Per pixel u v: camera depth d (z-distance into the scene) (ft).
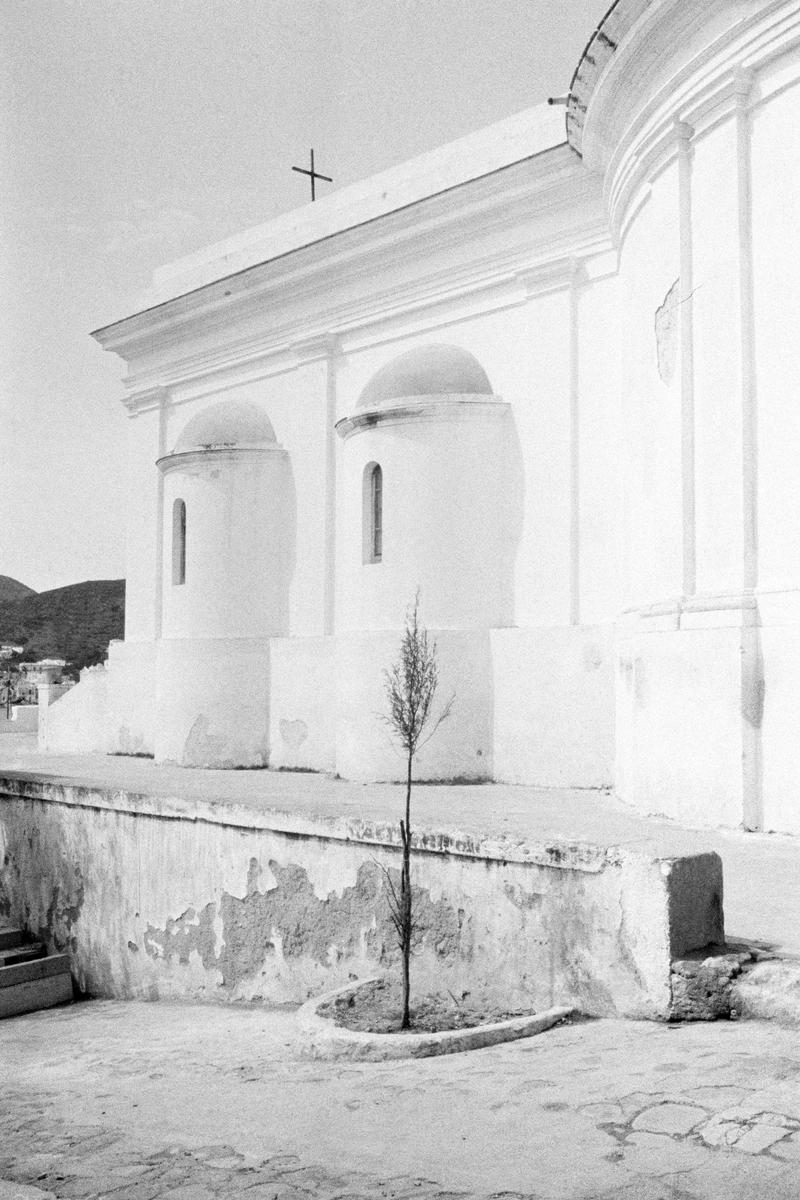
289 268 48.42
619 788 34.06
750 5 26.66
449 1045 16.17
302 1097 14.71
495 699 39.96
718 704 26.86
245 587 49.73
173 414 56.49
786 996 14.88
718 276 28.14
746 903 19.08
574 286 39.01
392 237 44.16
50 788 32.53
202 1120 14.47
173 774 44.04
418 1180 10.96
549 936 17.88
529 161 38.70
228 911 25.85
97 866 30.50
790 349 26.22
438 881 20.02
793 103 26.30
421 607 40.70
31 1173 13.08
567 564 38.60
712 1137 11.23
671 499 29.94
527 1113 12.60
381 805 25.20
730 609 26.78
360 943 22.04
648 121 30.94
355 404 47.03
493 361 41.68
